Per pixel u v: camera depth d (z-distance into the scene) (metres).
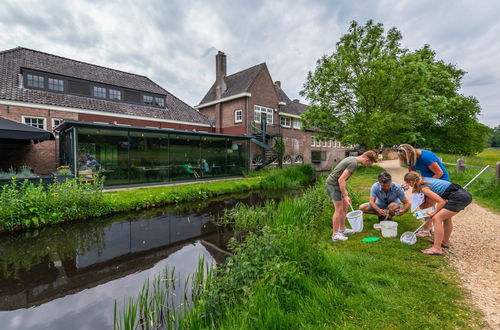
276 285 2.20
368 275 2.55
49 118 12.76
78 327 2.49
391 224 3.76
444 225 3.18
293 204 5.77
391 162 24.02
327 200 5.81
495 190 6.17
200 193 9.44
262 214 6.22
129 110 15.91
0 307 2.86
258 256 2.61
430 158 3.30
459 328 1.76
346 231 4.03
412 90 13.16
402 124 14.27
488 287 2.30
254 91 19.50
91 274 3.68
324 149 27.64
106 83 15.32
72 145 9.58
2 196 5.51
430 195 3.04
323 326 1.85
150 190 9.30
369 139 14.12
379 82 12.71
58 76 13.70
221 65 21.52
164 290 3.12
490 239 3.54
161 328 2.39
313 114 15.88
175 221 6.51
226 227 5.96
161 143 12.58
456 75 22.31
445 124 23.20
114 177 10.73
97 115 14.23
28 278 3.58
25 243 5.00
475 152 25.84
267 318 1.89
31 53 14.44
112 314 2.70
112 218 6.73
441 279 2.45
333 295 2.19
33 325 2.52
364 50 14.52
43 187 6.29
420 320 1.86
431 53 14.19
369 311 2.00
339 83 15.09
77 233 5.58
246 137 16.09
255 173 16.34
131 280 3.46
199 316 2.17
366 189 8.58
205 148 14.48
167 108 18.55
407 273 2.59
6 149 11.95
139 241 5.09
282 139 21.42
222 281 2.52
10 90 12.02
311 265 2.57
